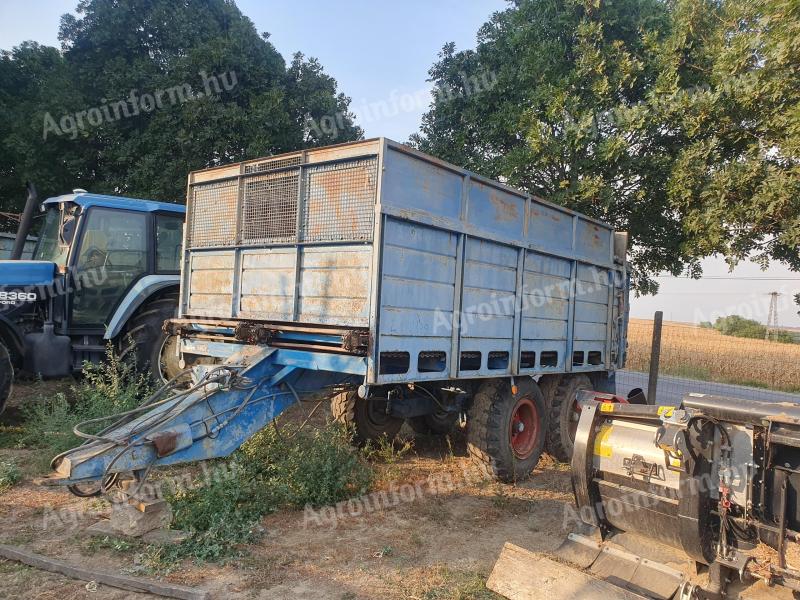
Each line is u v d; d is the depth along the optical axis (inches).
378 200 160.2
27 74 543.8
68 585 127.3
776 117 279.3
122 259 289.6
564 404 265.7
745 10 308.0
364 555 152.6
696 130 309.9
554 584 128.5
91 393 237.5
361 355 160.4
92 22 479.2
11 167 507.8
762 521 116.3
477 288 203.3
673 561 133.6
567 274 260.4
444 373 188.7
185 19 492.7
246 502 177.2
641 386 497.7
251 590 130.4
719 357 628.1
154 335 281.9
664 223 360.8
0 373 238.5
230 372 165.8
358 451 240.2
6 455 217.2
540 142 333.4
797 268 332.2
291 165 183.9
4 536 150.0
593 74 343.3
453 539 167.9
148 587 125.7
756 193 284.7
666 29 362.9
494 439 218.5
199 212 218.8
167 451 147.3
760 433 118.0
